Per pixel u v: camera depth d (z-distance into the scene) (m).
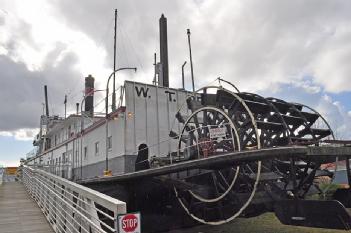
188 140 11.97
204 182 10.91
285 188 10.09
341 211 7.43
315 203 7.86
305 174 11.08
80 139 16.78
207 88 11.80
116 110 12.86
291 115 12.87
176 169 9.20
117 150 12.78
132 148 12.46
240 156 8.12
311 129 12.50
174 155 12.38
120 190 11.16
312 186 11.45
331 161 9.69
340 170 14.44
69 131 20.73
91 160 15.07
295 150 7.67
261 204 9.94
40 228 9.11
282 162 11.21
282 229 11.63
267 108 11.65
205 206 10.77
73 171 17.25
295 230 11.40
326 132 12.95
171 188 11.11
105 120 13.77
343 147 7.34
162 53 17.86
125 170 12.17
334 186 12.57
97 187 11.55
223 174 10.67
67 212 7.48
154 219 11.31
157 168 9.52
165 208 11.56
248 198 9.82
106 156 12.93
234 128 10.20
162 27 18.16
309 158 9.22
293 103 13.33
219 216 10.53
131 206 11.05
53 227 8.95
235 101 10.89
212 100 11.75
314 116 13.34
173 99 13.91
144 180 10.84
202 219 10.85
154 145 12.98
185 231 11.82
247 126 10.49
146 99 13.17
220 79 11.88
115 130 13.07
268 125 10.78
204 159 8.74
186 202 11.20
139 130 12.77
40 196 12.45
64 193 8.35
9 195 15.96
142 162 12.41
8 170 37.81
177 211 11.66
